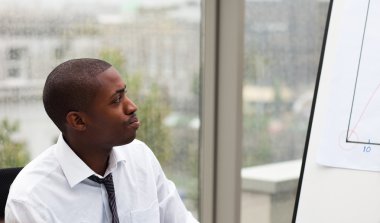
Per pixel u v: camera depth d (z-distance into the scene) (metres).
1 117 2.09
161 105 2.46
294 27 2.80
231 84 2.51
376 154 1.57
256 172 2.77
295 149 2.91
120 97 1.37
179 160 2.54
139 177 1.52
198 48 2.52
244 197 2.72
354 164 1.59
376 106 1.60
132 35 2.34
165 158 2.50
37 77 2.14
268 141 2.80
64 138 1.42
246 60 2.64
